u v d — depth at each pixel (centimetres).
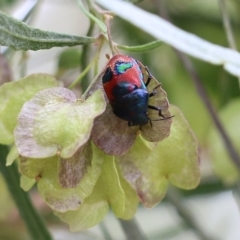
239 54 22
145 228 38
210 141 25
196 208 40
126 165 19
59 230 28
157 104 18
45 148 17
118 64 18
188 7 29
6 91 19
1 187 26
